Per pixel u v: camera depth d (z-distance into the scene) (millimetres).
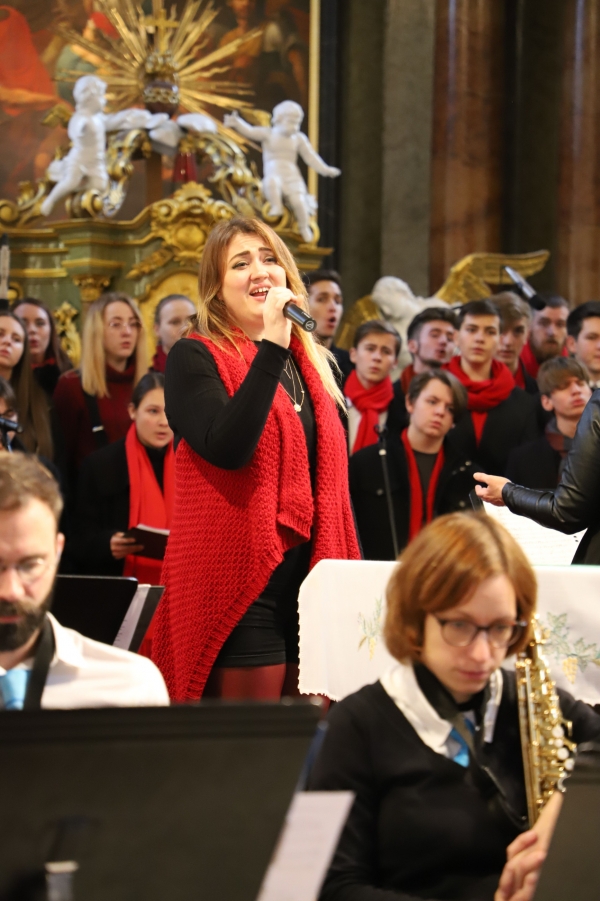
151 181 9977
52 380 7008
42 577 2258
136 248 9172
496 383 6664
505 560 2283
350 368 7219
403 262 12445
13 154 11297
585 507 3404
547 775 2383
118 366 6754
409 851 2338
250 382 3131
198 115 9891
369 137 12594
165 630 3436
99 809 1723
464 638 2277
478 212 12031
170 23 10812
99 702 2535
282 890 1845
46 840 1712
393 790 2373
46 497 2270
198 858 1787
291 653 3432
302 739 1769
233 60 11891
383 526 5562
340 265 12594
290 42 12188
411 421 5633
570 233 12172
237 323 3484
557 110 12867
